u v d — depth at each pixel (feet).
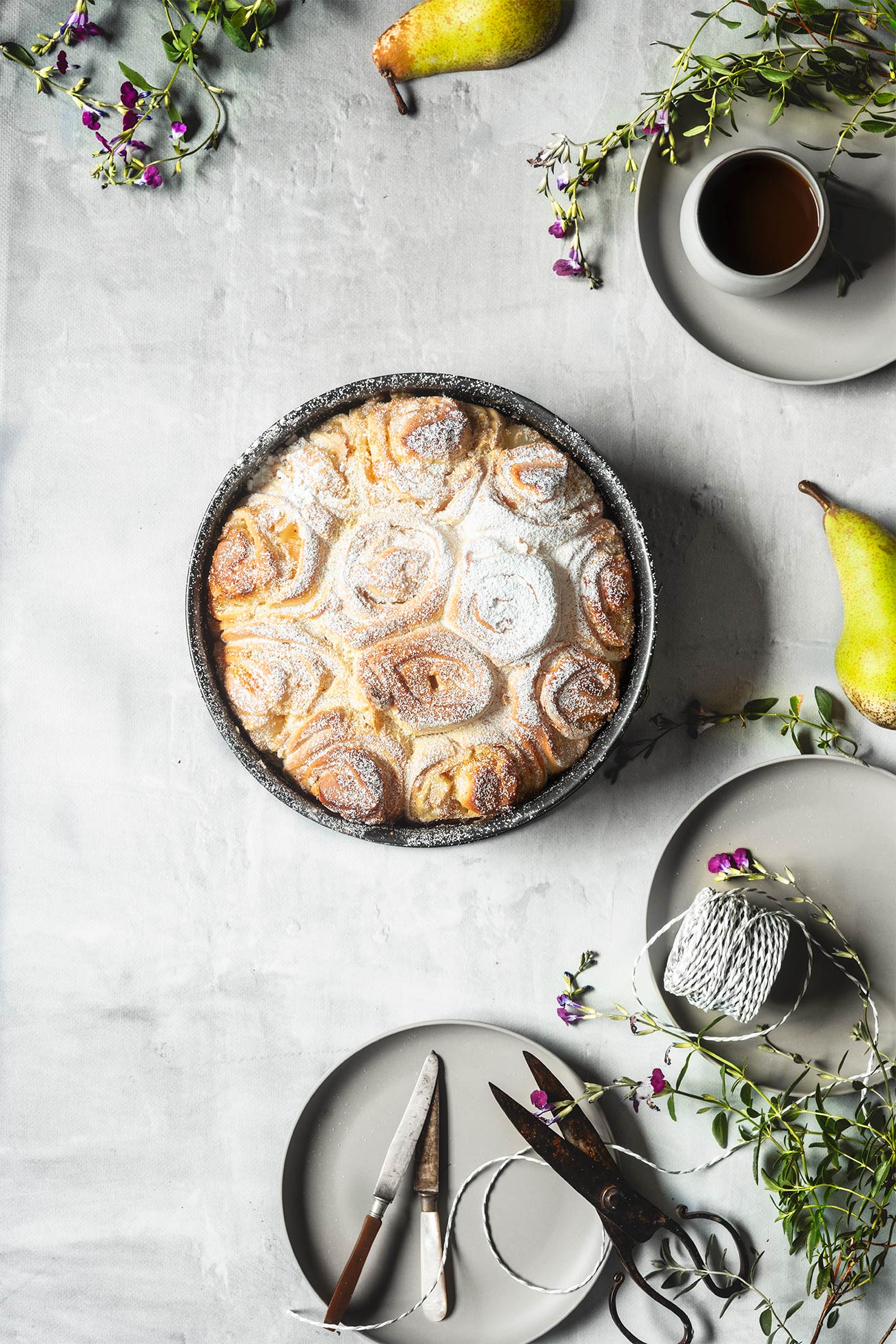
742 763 3.80
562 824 3.81
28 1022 3.85
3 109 3.86
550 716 3.41
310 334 3.84
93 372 3.86
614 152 3.80
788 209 3.59
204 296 3.85
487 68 3.81
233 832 3.84
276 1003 3.83
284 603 3.41
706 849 3.72
